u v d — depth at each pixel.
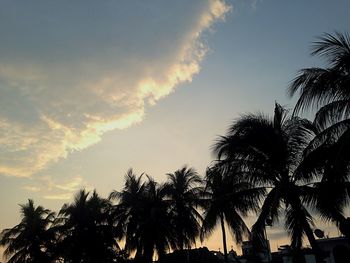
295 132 21.52
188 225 38.94
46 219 50.97
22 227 50.31
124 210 40.66
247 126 21.30
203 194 39.25
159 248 37.88
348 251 37.78
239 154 21.58
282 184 20.56
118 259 41.62
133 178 42.00
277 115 22.08
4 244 48.91
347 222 19.17
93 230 44.09
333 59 15.91
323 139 16.66
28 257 48.34
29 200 51.81
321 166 17.92
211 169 22.84
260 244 21.31
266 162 21.20
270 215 20.36
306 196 20.02
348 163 15.71
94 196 46.66
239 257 59.31
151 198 39.91
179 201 40.16
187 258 46.72
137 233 38.28
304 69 16.41
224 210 31.17
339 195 18.20
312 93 15.58
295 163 21.08
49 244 47.81
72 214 45.62
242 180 21.67
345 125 16.17
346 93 15.52
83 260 42.94
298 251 24.41
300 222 20.55
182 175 41.53
